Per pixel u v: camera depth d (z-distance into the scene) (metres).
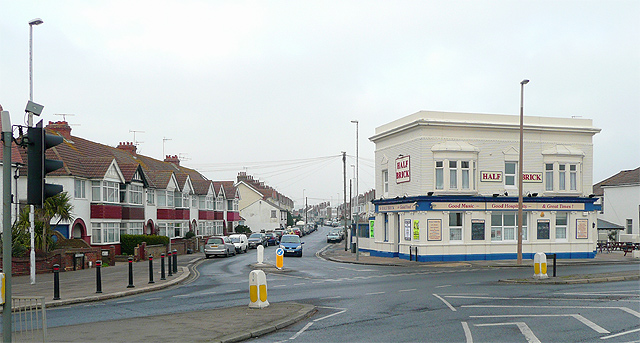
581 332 10.66
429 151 34.28
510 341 10.04
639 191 48.84
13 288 19.98
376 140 40.47
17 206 30.06
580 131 36.66
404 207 35.38
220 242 42.66
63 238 31.30
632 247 39.66
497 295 16.52
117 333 10.84
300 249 43.16
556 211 35.78
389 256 37.78
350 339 10.50
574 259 35.06
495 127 35.06
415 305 14.83
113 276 24.80
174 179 51.06
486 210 34.41
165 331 11.02
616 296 15.65
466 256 34.09
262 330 11.14
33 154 8.90
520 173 30.59
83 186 36.56
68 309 15.04
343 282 21.98
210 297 17.31
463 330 11.12
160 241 42.78
